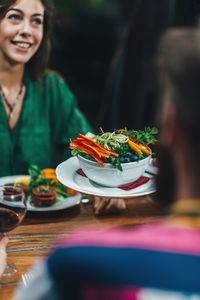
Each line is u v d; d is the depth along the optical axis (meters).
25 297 0.44
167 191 0.45
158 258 0.39
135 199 1.41
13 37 1.90
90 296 0.39
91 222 1.25
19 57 1.95
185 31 0.44
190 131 0.42
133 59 2.66
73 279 0.40
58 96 2.21
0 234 1.07
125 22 5.12
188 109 0.41
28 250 1.07
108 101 2.91
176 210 0.44
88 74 5.28
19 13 1.87
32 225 1.21
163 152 0.45
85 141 1.10
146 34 2.53
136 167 1.08
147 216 1.29
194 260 0.38
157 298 0.37
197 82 0.41
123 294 0.38
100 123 2.94
